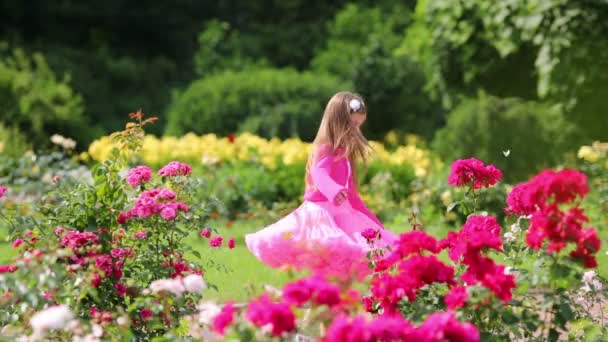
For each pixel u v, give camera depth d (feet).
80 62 85.56
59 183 18.17
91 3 89.40
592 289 13.55
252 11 92.27
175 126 62.13
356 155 17.20
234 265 22.84
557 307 12.19
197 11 92.99
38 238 14.88
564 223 11.71
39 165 36.73
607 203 26.32
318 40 88.84
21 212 15.38
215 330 10.30
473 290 11.23
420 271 11.46
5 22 87.25
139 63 88.63
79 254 14.14
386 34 78.18
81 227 15.08
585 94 32.63
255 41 86.74
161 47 93.30
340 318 9.37
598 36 31.63
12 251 23.73
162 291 12.85
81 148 57.41
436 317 9.53
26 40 87.97
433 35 35.35
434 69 36.29
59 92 58.70
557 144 42.73
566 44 31.50
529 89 35.63
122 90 85.87
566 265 12.44
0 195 15.80
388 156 40.78
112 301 14.21
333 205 16.87
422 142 59.77
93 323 12.23
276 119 60.59
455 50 34.94
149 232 15.19
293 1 91.40
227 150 42.68
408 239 12.04
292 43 88.58
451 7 34.12
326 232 16.43
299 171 38.55
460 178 15.51
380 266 12.23
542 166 42.78
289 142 41.34
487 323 11.71
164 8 91.91
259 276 20.98
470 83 35.88
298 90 62.75
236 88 62.08
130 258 15.20
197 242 27.12
